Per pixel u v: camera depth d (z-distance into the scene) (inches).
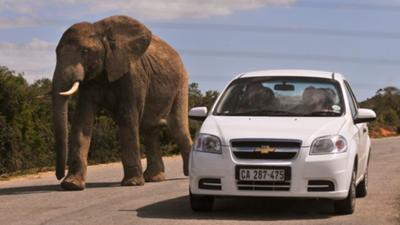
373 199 741.9
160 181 968.9
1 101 1245.1
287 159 588.7
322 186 591.2
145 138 983.0
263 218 609.6
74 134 868.0
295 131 600.7
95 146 1487.5
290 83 677.9
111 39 877.2
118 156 1510.8
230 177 591.2
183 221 595.5
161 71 954.7
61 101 842.2
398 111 4751.5
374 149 1803.6
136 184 895.7
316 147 592.7
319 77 686.5
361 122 666.8
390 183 901.8
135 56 891.4
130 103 893.8
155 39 991.6
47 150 1350.9
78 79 840.9
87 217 623.2
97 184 922.7
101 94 886.4
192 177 607.5
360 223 584.7
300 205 681.0
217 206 677.9
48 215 638.5
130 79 893.2
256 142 592.1
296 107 654.5
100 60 864.9
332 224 579.5
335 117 643.5
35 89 1423.5
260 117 639.1
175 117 1003.3
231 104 666.8
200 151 606.2
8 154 1224.2
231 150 594.6
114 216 626.5
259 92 669.9
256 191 589.6
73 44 853.8
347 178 601.3
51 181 1011.3
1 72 1284.4
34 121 1338.6
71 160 855.7
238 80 693.3
